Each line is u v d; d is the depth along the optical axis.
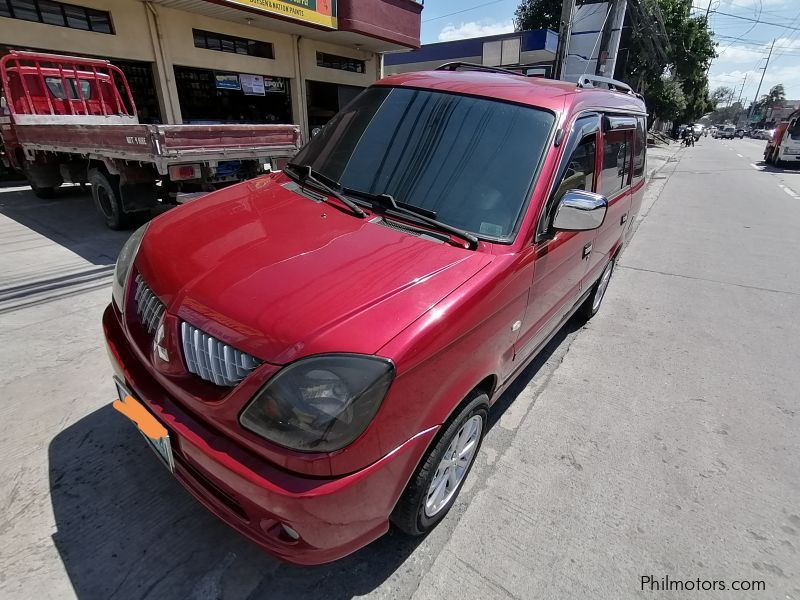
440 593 1.89
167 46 9.91
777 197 12.46
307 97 13.76
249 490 1.47
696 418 3.15
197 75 11.11
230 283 1.71
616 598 1.92
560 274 2.74
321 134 3.00
